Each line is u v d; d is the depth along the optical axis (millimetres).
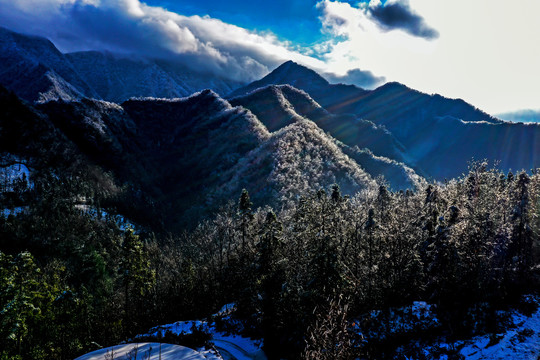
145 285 52125
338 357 15633
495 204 48812
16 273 34594
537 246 49938
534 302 36875
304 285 35000
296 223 54094
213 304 54375
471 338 29516
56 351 36406
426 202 57531
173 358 17109
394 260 38438
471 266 37719
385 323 33125
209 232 100438
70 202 153625
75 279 82875
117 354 17594
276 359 29312
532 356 23297
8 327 31734
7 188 151500
